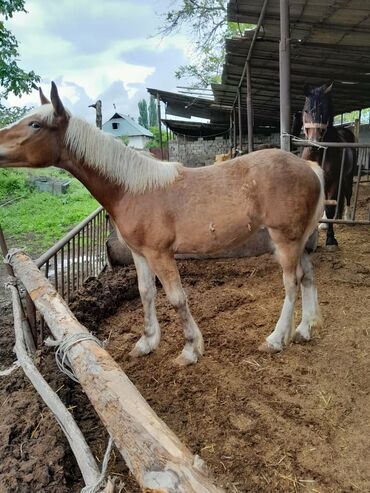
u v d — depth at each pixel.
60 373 2.40
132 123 36.59
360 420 2.13
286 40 3.99
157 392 2.46
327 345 2.84
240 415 2.22
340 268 4.17
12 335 3.38
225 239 2.57
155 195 2.51
